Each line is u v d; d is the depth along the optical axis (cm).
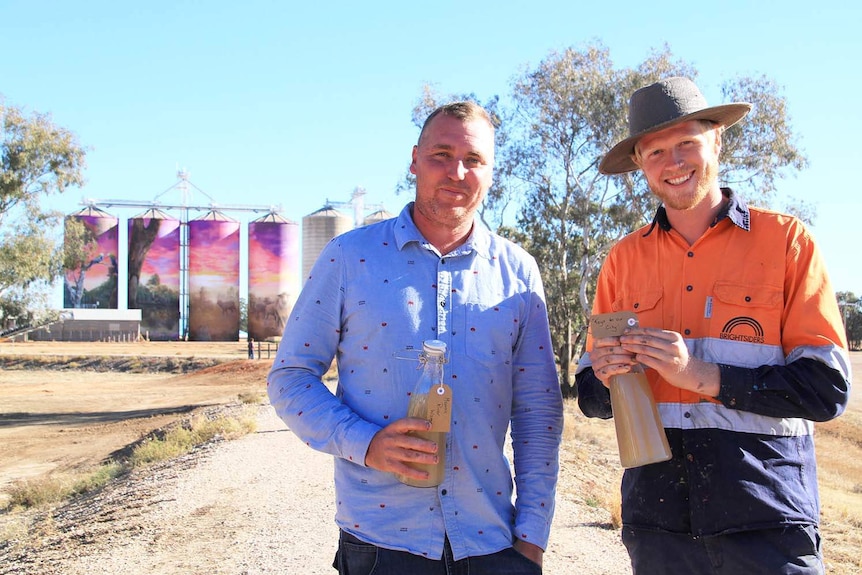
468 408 244
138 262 7700
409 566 235
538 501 254
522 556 248
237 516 767
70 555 684
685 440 248
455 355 246
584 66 2816
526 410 266
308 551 628
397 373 243
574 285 3045
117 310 7600
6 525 970
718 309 253
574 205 2933
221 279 7656
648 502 255
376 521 237
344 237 260
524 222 3073
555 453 264
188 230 7812
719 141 268
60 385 4444
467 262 256
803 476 246
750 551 237
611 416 271
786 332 245
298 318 254
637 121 262
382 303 246
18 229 3888
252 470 1027
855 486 1374
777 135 2602
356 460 231
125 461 1591
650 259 274
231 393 3644
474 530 240
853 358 5550
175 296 7769
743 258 254
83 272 7612
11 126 3778
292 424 243
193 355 6044
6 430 2569
